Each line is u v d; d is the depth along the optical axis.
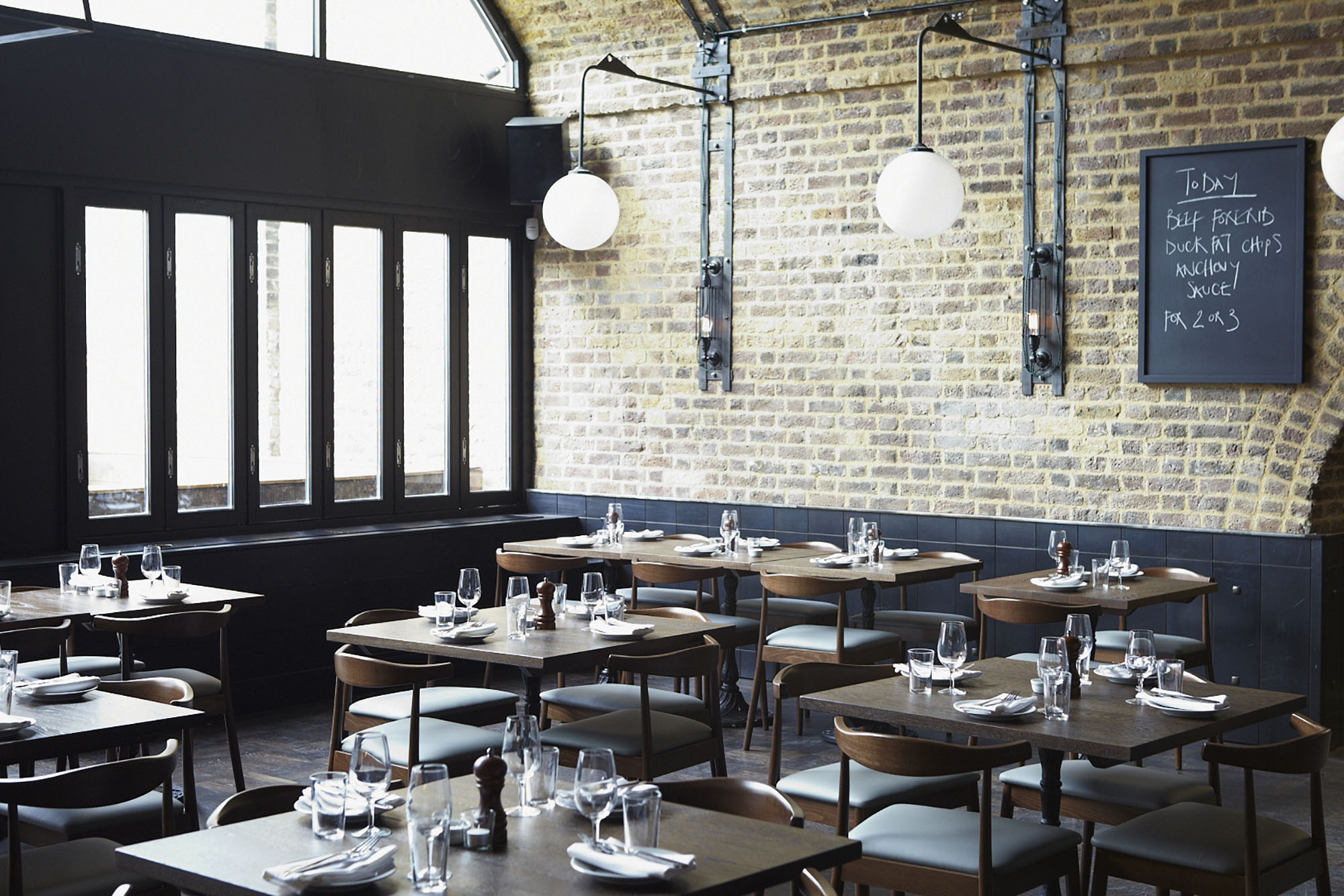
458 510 8.30
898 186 5.76
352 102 7.62
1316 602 6.00
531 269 8.54
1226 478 6.27
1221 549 6.25
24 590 5.66
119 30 6.65
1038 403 6.79
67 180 6.55
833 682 4.16
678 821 2.74
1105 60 6.48
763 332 7.70
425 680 4.18
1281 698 3.82
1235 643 6.23
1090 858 3.93
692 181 7.90
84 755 6.04
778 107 7.58
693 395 7.98
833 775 3.90
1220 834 3.39
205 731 6.52
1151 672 3.88
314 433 7.57
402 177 7.86
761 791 2.94
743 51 7.65
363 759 2.62
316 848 2.55
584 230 7.34
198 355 7.11
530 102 8.48
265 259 7.34
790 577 5.85
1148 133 6.43
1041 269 6.72
